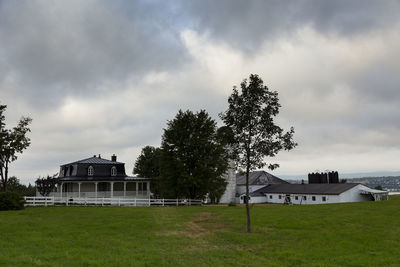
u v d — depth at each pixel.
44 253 15.27
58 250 15.91
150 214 31.34
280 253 15.91
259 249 16.94
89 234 20.31
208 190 46.53
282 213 30.78
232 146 22.77
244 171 22.78
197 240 19.05
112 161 57.06
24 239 18.42
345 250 16.42
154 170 68.38
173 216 30.16
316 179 70.88
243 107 22.02
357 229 21.64
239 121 21.91
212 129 46.41
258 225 24.28
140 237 19.73
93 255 15.02
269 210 34.19
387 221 24.23
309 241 18.56
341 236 19.67
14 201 35.25
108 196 50.88
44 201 42.59
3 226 22.89
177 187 45.09
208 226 24.38
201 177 44.56
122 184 55.19
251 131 22.09
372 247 16.92
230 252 16.12
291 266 13.87
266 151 21.50
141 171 69.31
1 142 38.72
